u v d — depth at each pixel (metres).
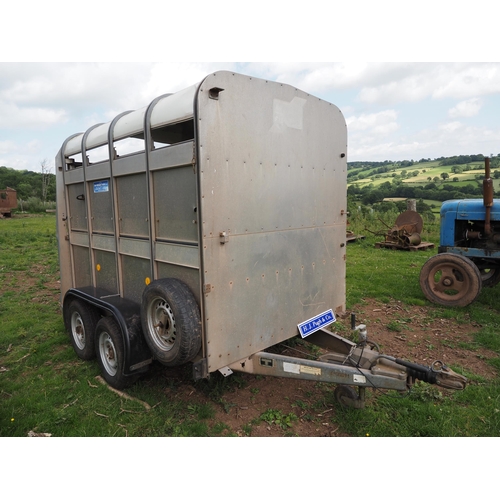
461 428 3.12
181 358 2.93
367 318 5.70
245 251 3.20
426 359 4.39
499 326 5.27
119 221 4.02
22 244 13.55
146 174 3.42
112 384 3.85
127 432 3.16
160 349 3.22
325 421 3.28
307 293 3.91
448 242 6.68
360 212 16.56
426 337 5.00
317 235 3.96
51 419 3.35
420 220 11.57
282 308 3.62
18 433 3.19
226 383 3.79
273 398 3.60
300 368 3.19
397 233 11.67
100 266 4.54
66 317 4.77
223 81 2.88
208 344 2.98
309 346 4.55
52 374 4.23
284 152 3.46
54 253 11.80
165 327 3.26
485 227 6.26
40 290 7.80
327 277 4.16
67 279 5.34
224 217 2.99
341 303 4.43
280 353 4.38
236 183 3.05
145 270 3.74
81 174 4.60
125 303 3.88
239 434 3.12
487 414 3.27
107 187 4.14
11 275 9.05
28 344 5.10
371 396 3.57
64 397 3.72
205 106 2.77
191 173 2.92
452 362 4.30
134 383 3.82
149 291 3.21
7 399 3.73
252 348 3.36
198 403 3.52
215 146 2.87
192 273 3.07
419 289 7.00
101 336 4.01
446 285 6.18
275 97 3.32
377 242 12.74
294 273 3.72
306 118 3.67
